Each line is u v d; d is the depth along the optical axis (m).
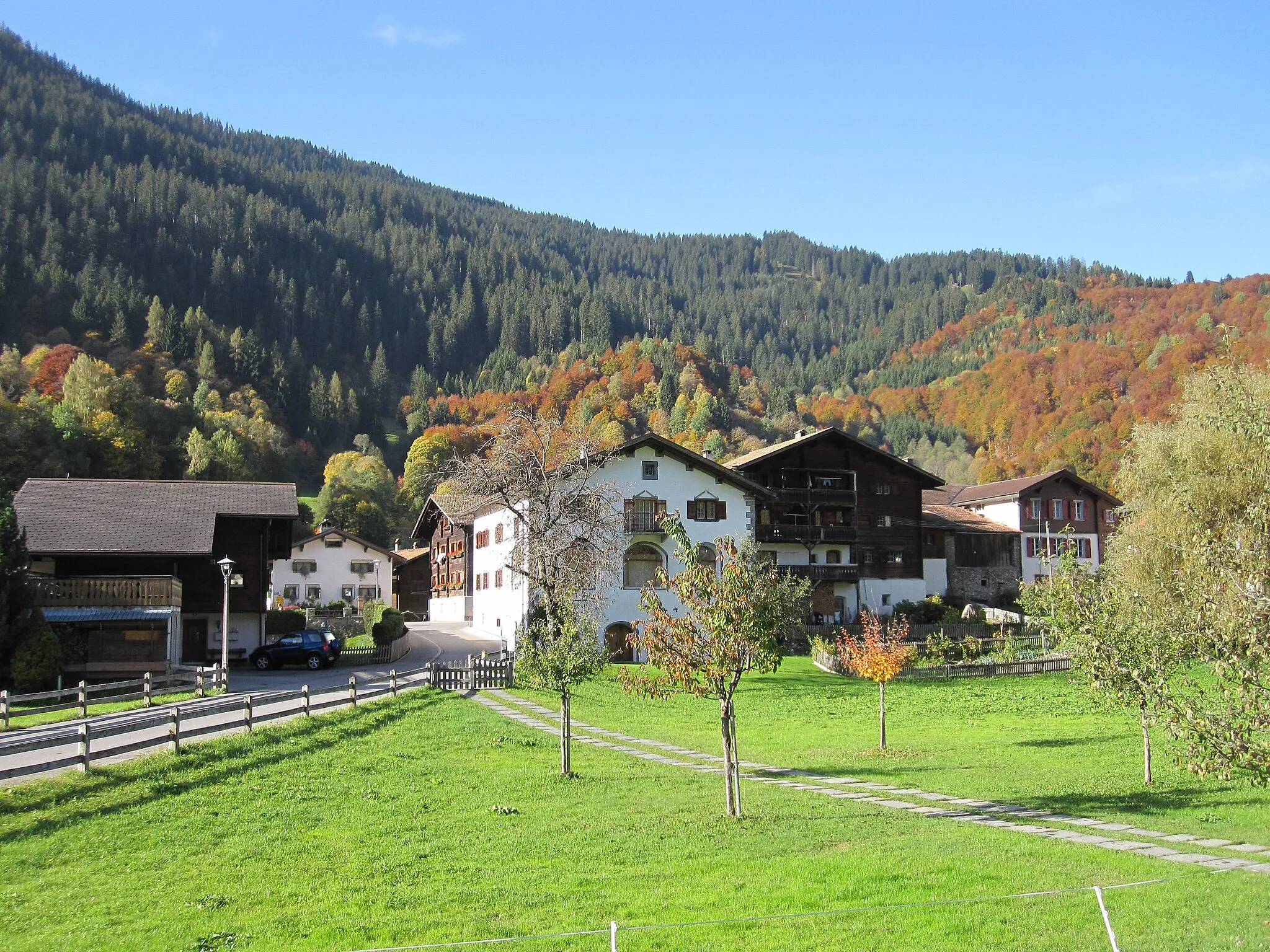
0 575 39.16
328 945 12.71
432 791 22.34
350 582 94.62
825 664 53.84
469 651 62.69
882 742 29.77
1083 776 24.55
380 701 36.41
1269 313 143.38
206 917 13.90
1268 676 13.33
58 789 19.77
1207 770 13.19
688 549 20.88
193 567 53.50
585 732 33.31
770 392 197.38
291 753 25.56
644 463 61.94
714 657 19.95
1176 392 117.81
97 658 46.22
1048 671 52.34
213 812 19.56
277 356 192.75
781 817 19.67
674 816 19.89
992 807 20.73
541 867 16.19
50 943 12.94
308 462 168.50
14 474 92.31
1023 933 12.41
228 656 54.78
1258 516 13.74
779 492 72.00
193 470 117.50
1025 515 83.38
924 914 13.24
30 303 176.00
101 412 114.88
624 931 12.89
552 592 49.88
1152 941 11.98
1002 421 145.00
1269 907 13.21
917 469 77.00
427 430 163.75
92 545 49.66
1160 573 37.81
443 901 14.45
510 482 52.31
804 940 12.38
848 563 74.81
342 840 17.95
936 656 55.97
